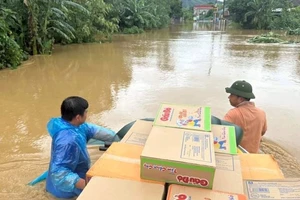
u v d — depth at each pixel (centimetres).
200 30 3161
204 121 175
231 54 1245
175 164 131
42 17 1180
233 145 174
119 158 161
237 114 263
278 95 601
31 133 388
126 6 2619
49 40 1216
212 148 143
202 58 1119
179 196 128
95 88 641
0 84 670
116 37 2141
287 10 3441
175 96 579
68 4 1321
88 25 1609
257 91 633
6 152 330
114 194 129
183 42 1770
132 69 874
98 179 140
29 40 1140
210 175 128
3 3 1069
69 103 204
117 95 584
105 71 841
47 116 455
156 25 3181
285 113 486
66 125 204
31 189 244
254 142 265
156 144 146
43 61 1012
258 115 263
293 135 394
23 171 285
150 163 135
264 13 3447
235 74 812
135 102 536
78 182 193
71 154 197
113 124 426
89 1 1566
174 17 5159
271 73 834
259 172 158
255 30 3319
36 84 674
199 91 618
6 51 862
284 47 1545
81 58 1090
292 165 311
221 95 587
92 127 239
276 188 139
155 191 131
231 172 148
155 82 703
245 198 126
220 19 4941
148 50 1359
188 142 149
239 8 3659
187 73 818
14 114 463
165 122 174
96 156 300
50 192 222
